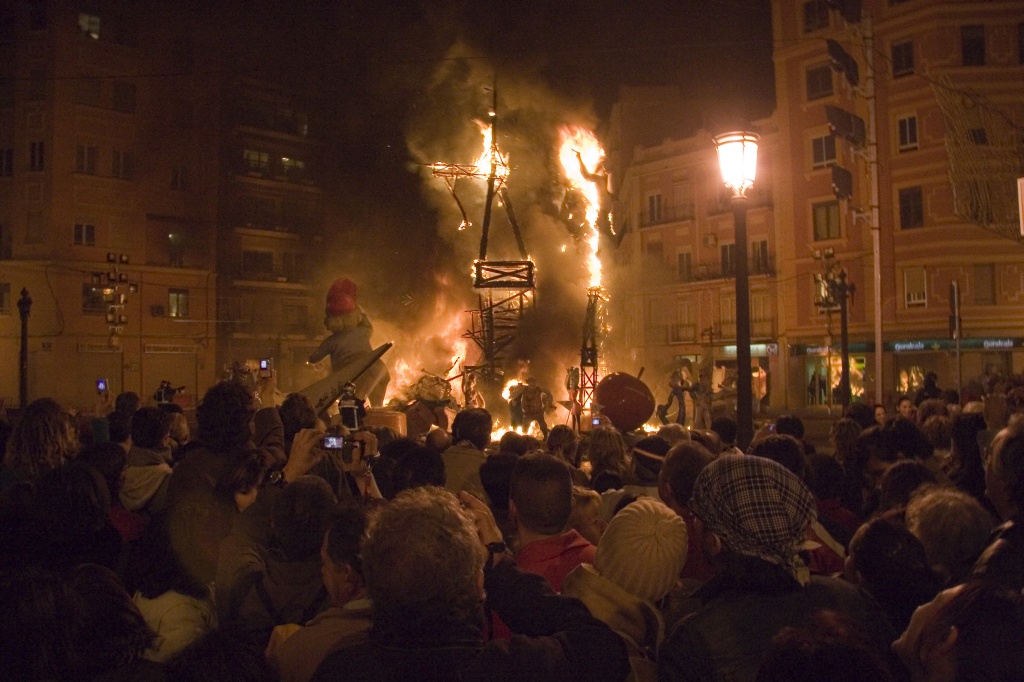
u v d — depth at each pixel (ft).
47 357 135.03
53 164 137.08
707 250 143.33
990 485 11.04
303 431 14.52
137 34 146.82
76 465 11.76
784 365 130.21
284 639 9.53
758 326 135.23
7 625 7.30
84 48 140.87
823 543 12.99
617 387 27.53
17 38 138.62
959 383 79.30
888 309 117.08
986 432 16.34
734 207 24.23
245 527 12.09
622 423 27.27
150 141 147.95
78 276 138.31
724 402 62.28
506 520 15.08
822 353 124.26
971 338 110.42
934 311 112.78
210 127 155.63
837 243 123.85
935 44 111.86
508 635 10.18
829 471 15.53
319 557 11.30
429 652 7.23
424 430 33.04
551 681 7.38
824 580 8.96
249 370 33.81
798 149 129.08
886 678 5.76
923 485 12.79
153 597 10.98
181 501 11.85
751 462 9.04
